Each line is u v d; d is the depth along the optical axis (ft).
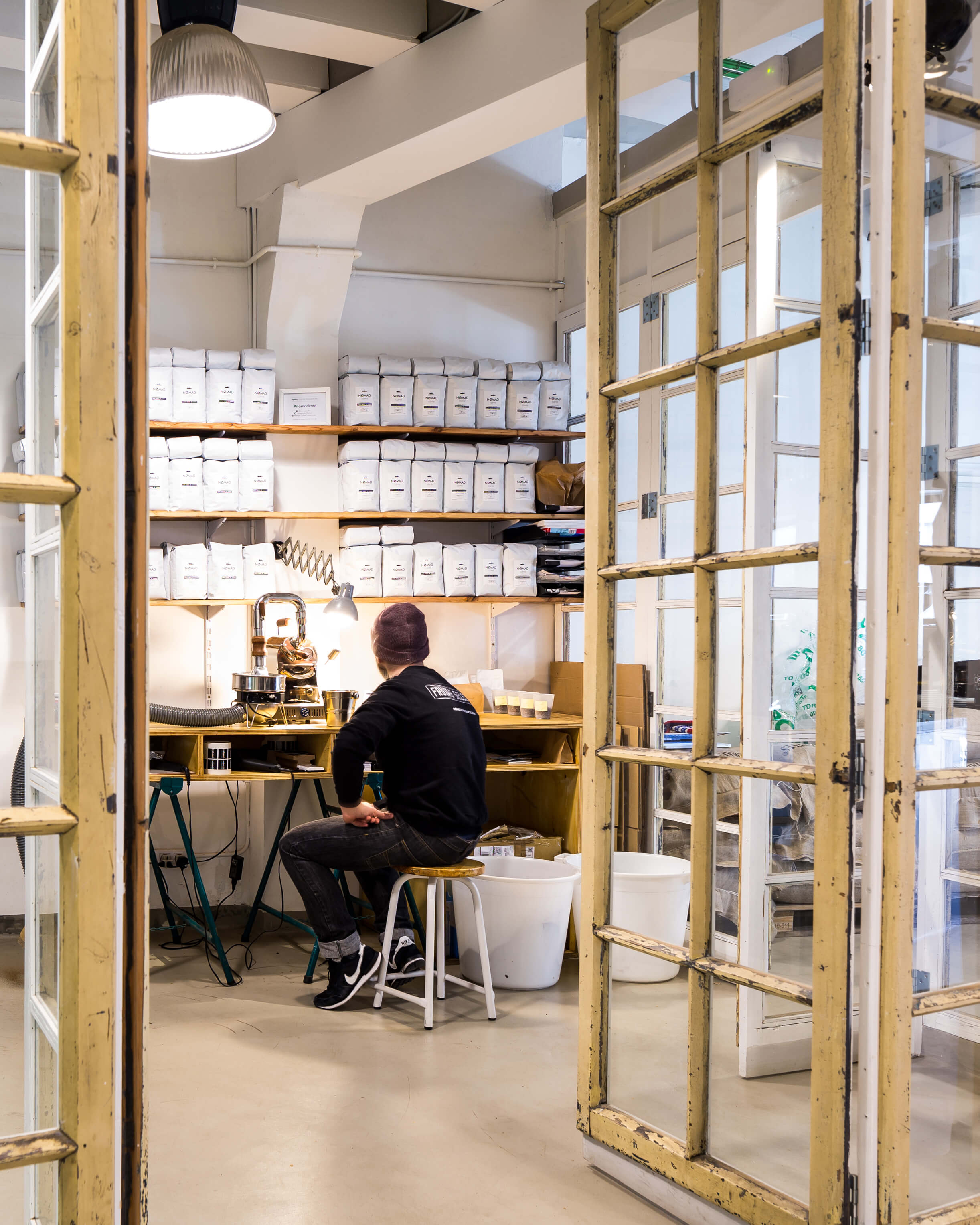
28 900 5.39
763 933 7.91
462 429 18.12
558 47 12.74
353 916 17.58
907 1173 7.13
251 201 17.98
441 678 14.02
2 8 5.38
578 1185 9.23
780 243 7.90
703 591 8.48
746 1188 7.82
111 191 5.29
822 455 7.28
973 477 7.71
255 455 16.89
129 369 5.42
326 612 16.66
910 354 7.17
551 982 14.82
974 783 7.51
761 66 7.98
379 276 19.10
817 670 7.35
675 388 8.84
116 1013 5.27
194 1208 8.76
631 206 9.29
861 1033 7.13
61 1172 5.28
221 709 15.43
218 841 18.15
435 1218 8.65
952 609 7.58
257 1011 13.64
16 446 5.42
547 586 18.76
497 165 19.84
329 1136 10.11
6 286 5.40
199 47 11.32
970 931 7.64
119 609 5.33
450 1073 11.68
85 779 5.22
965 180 7.66
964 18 7.57
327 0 13.96
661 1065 8.79
